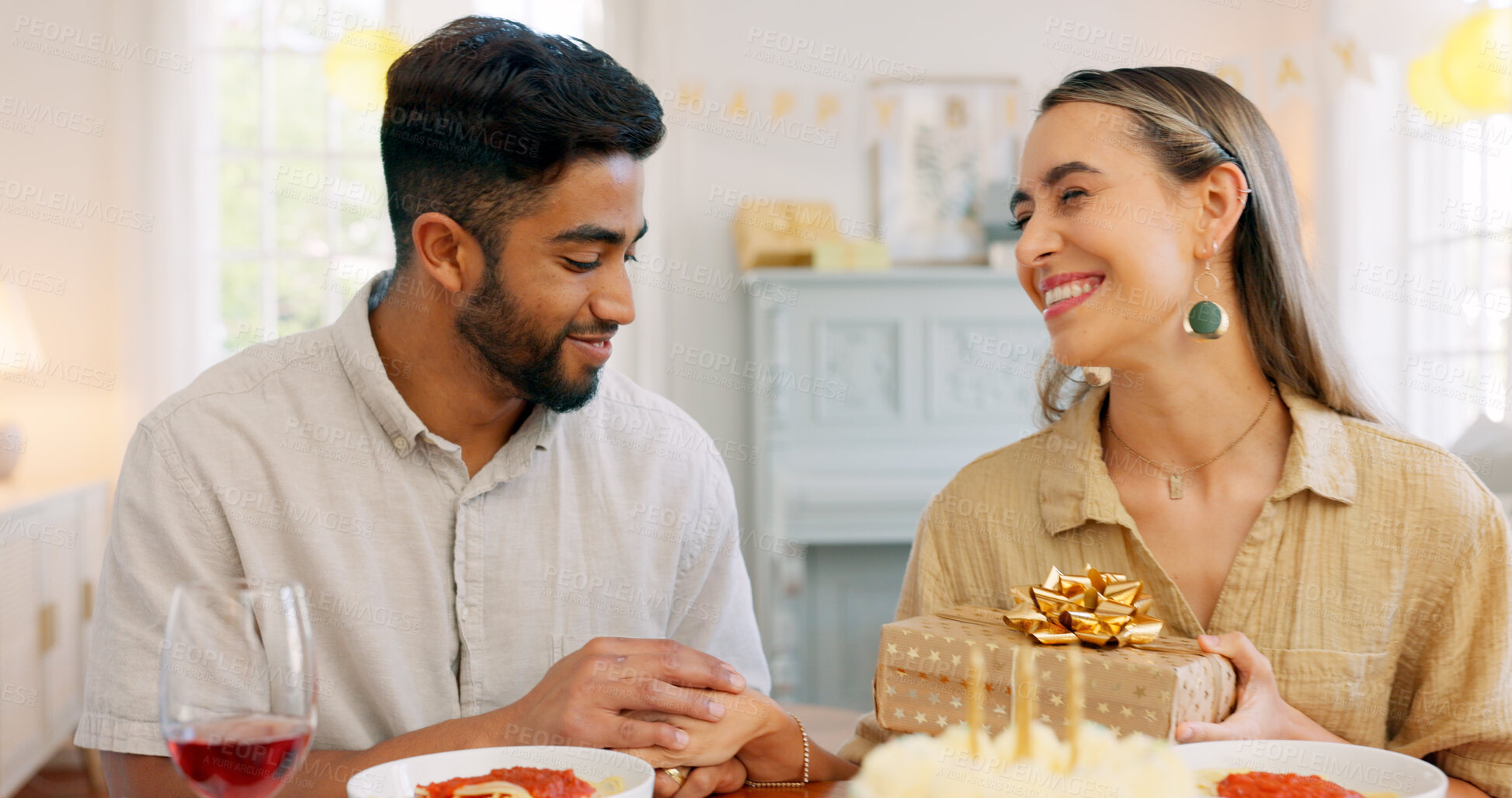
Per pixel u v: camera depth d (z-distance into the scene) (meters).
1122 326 1.04
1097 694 0.83
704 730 0.96
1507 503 1.83
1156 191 1.03
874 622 3.74
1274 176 1.08
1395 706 1.08
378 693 1.13
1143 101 1.03
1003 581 1.18
